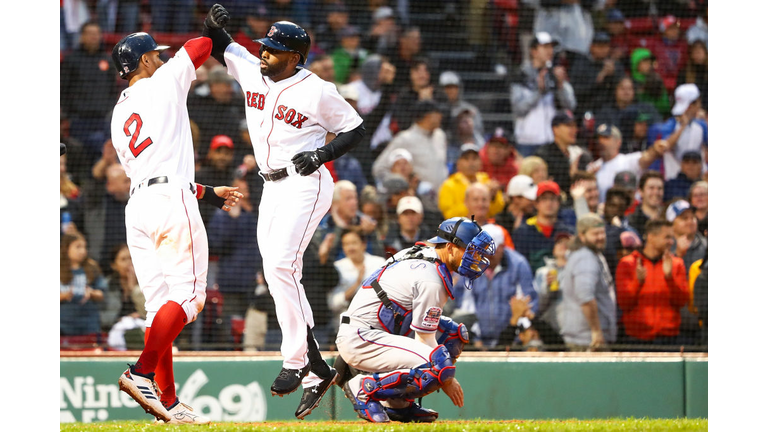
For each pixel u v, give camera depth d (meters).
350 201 27.84
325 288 26.83
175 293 15.51
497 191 30.59
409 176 30.98
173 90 15.95
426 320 16.44
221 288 27.50
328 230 27.59
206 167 29.47
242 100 31.91
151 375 15.21
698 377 25.80
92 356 25.22
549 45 35.12
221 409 25.06
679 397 25.72
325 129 16.42
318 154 15.64
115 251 28.02
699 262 28.16
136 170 15.92
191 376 25.08
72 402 24.98
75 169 31.23
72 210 29.83
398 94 34.00
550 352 26.05
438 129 32.06
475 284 26.62
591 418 25.41
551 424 16.52
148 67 16.41
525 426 15.61
